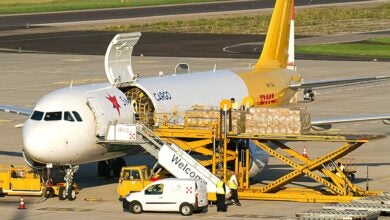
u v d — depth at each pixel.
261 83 151.75
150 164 142.25
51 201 118.00
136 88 130.00
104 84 127.25
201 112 123.12
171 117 127.75
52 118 117.00
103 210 111.62
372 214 101.31
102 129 119.50
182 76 140.38
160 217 107.19
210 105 137.12
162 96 129.00
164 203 108.94
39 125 116.69
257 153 126.69
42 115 117.69
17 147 159.62
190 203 108.25
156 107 126.50
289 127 120.12
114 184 129.75
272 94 152.75
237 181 121.38
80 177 135.25
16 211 111.00
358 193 117.94
